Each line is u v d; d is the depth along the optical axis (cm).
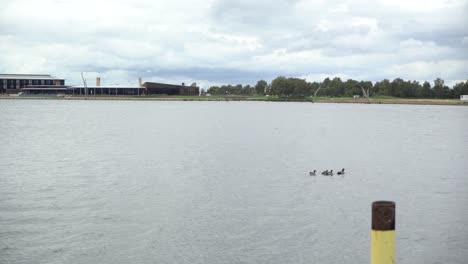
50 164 5772
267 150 7081
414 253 2833
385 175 5103
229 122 13225
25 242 2984
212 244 2958
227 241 3011
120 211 3628
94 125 12031
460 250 2867
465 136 9675
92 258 2761
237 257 2773
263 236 3091
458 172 5341
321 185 4534
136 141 8300
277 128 11256
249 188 4391
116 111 19125
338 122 13600
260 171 5259
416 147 7756
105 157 6347
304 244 2964
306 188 4403
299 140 8575
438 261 2723
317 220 3412
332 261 2725
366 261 2728
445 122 13950
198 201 3919
